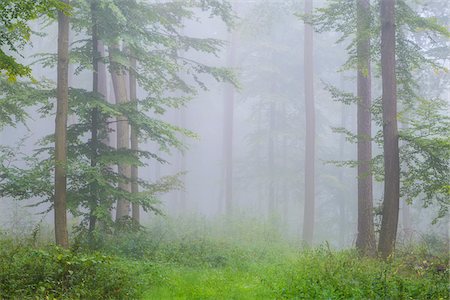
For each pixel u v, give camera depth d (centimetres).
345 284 909
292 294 904
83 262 938
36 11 951
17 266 916
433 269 1109
